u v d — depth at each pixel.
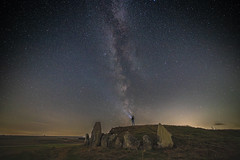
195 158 18.45
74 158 20.36
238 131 38.09
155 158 19.03
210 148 22.64
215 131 37.25
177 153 20.88
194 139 28.55
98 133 30.38
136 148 24.16
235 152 20.53
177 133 33.16
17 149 25.75
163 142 24.67
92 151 23.88
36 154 22.38
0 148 26.80
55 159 19.97
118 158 19.72
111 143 27.47
